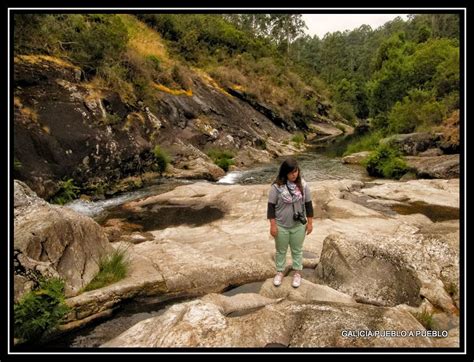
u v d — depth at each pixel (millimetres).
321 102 47812
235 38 40469
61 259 4465
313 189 9859
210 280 5008
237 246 6238
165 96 20078
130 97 15836
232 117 25672
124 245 6039
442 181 12031
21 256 4062
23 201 5500
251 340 3410
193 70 28062
